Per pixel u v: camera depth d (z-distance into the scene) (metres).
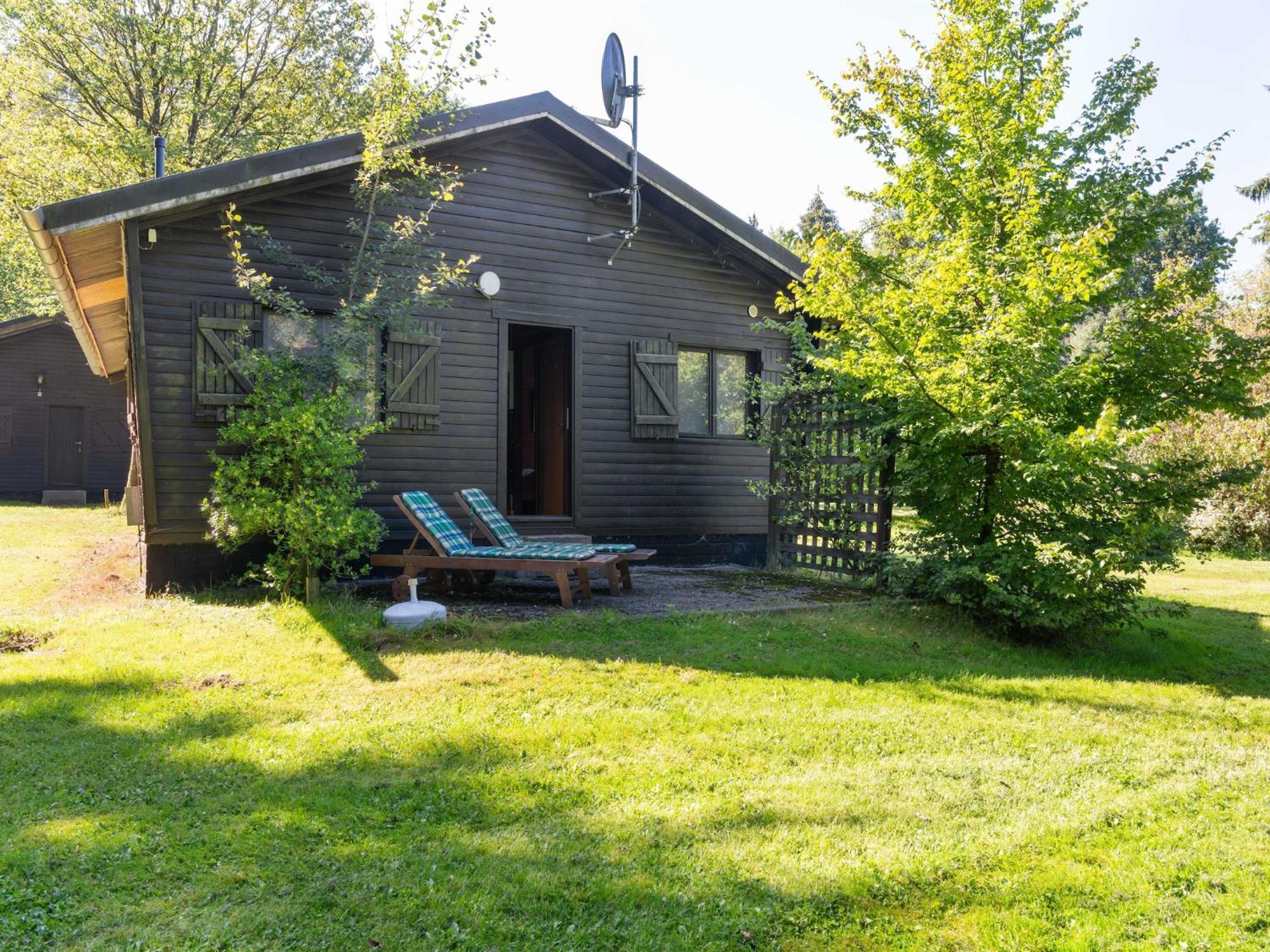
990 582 6.44
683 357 10.16
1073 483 6.46
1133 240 7.76
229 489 6.68
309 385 6.83
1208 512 15.02
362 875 2.73
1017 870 2.88
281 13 20.22
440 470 8.62
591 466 9.46
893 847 3.00
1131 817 3.35
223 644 5.51
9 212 18.83
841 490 8.60
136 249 7.07
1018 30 8.09
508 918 2.50
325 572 7.94
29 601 7.45
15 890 2.56
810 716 4.48
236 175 7.03
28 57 18.78
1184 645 7.08
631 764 3.75
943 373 6.48
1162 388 6.88
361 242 7.75
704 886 2.69
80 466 20.97
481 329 8.85
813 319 10.60
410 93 7.46
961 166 8.25
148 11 19.05
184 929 2.39
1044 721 4.65
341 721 4.24
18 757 3.73
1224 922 2.56
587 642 5.72
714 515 10.20
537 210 9.16
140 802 3.29
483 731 4.10
